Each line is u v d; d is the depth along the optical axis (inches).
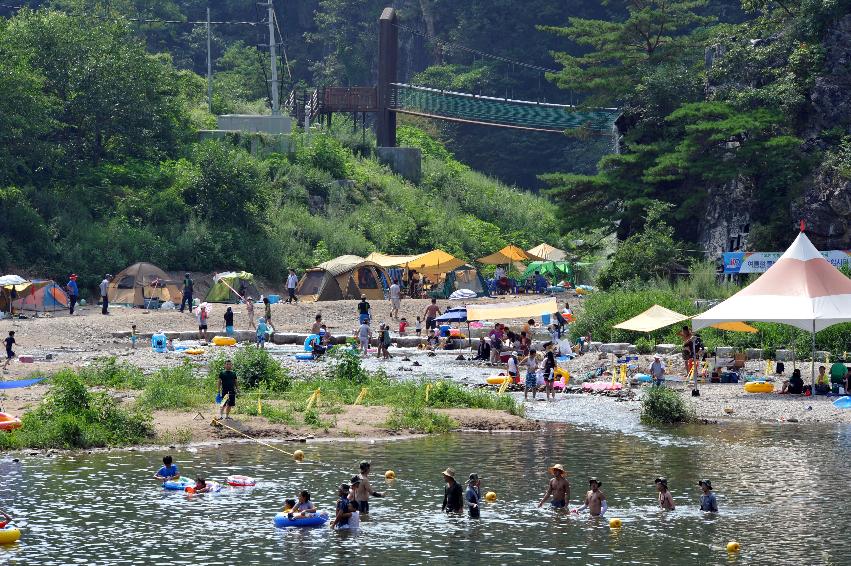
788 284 5531.5
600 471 3730.3
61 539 2906.0
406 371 6284.5
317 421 4493.1
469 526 3065.9
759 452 4052.7
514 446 4175.7
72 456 3912.4
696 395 5403.5
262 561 2743.6
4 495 3331.7
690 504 3302.2
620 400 5383.9
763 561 2751.0
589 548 2864.2
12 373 5615.2
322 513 3093.0
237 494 3388.3
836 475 3663.9
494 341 6663.4
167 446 4119.1
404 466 3801.7
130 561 2733.8
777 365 6038.4
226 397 4475.9
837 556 2790.4
